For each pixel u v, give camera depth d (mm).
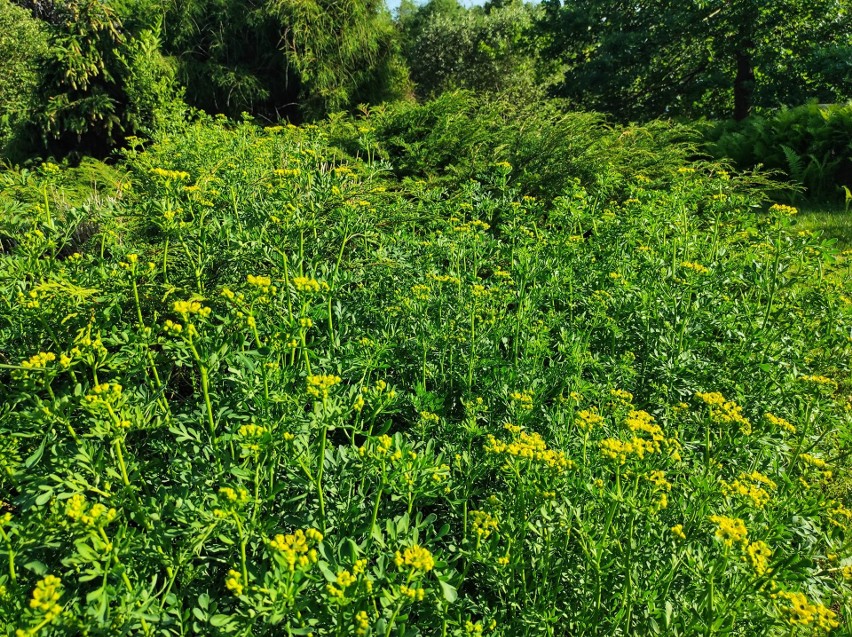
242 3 13672
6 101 13969
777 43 15039
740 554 1895
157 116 8641
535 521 2324
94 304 2744
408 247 4309
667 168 7543
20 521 1853
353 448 2340
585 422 2486
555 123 8094
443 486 2223
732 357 3539
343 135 8117
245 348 2674
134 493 2043
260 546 2184
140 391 2402
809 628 1959
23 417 2029
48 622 1480
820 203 9711
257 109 14805
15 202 3141
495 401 3205
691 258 4434
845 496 3166
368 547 2066
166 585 1935
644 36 15508
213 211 3801
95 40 10492
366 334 3523
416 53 29359
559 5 18312
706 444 2561
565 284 4227
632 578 2184
